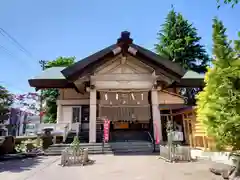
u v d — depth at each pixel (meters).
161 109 15.55
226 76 5.33
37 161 9.36
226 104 5.32
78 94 18.75
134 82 14.32
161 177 5.93
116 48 13.82
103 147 11.97
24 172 7.09
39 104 28.59
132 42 14.05
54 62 29.09
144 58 14.42
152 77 14.27
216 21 6.03
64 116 18.31
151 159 9.23
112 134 15.20
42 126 14.26
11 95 14.46
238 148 5.64
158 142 12.88
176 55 28.75
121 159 9.44
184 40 29.44
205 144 9.76
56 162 8.98
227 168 6.55
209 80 6.07
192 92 26.75
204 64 28.84
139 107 15.60
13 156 10.55
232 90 5.27
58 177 6.21
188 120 12.62
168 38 30.88
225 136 5.42
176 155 8.56
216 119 5.65
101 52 13.83
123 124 17.34
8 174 6.83
